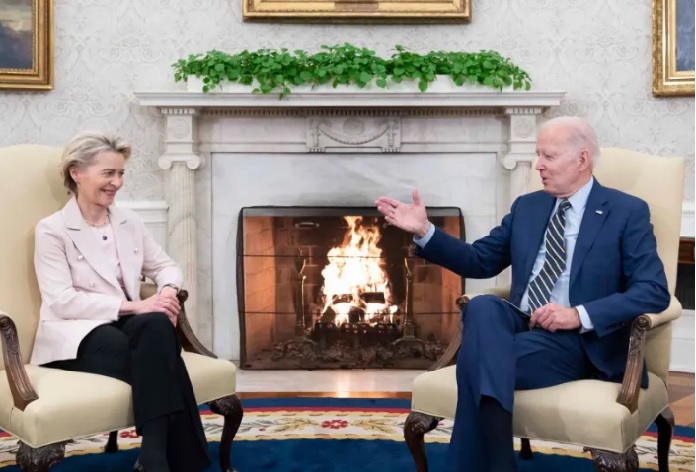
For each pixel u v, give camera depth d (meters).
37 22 4.69
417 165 4.75
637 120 4.78
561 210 2.71
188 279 4.71
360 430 3.51
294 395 4.15
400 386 4.33
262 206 4.76
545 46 4.80
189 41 4.82
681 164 2.83
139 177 4.83
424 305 4.67
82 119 4.80
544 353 2.46
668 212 2.80
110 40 4.79
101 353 2.59
